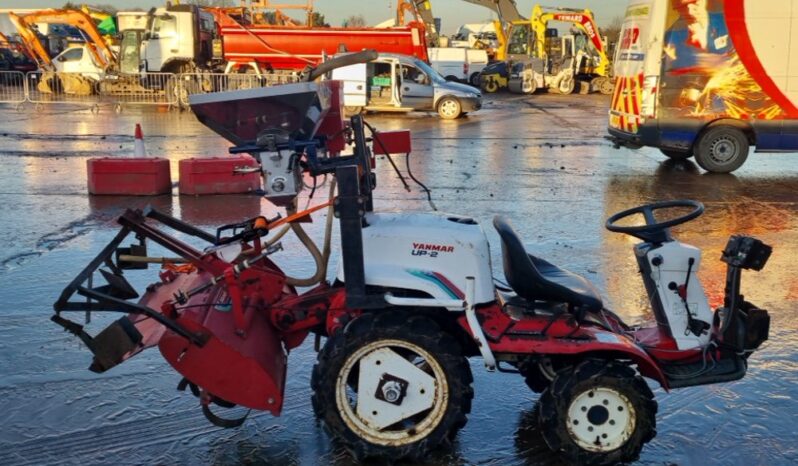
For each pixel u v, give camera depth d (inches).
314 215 387.5
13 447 165.9
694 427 179.2
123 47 1182.9
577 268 308.7
